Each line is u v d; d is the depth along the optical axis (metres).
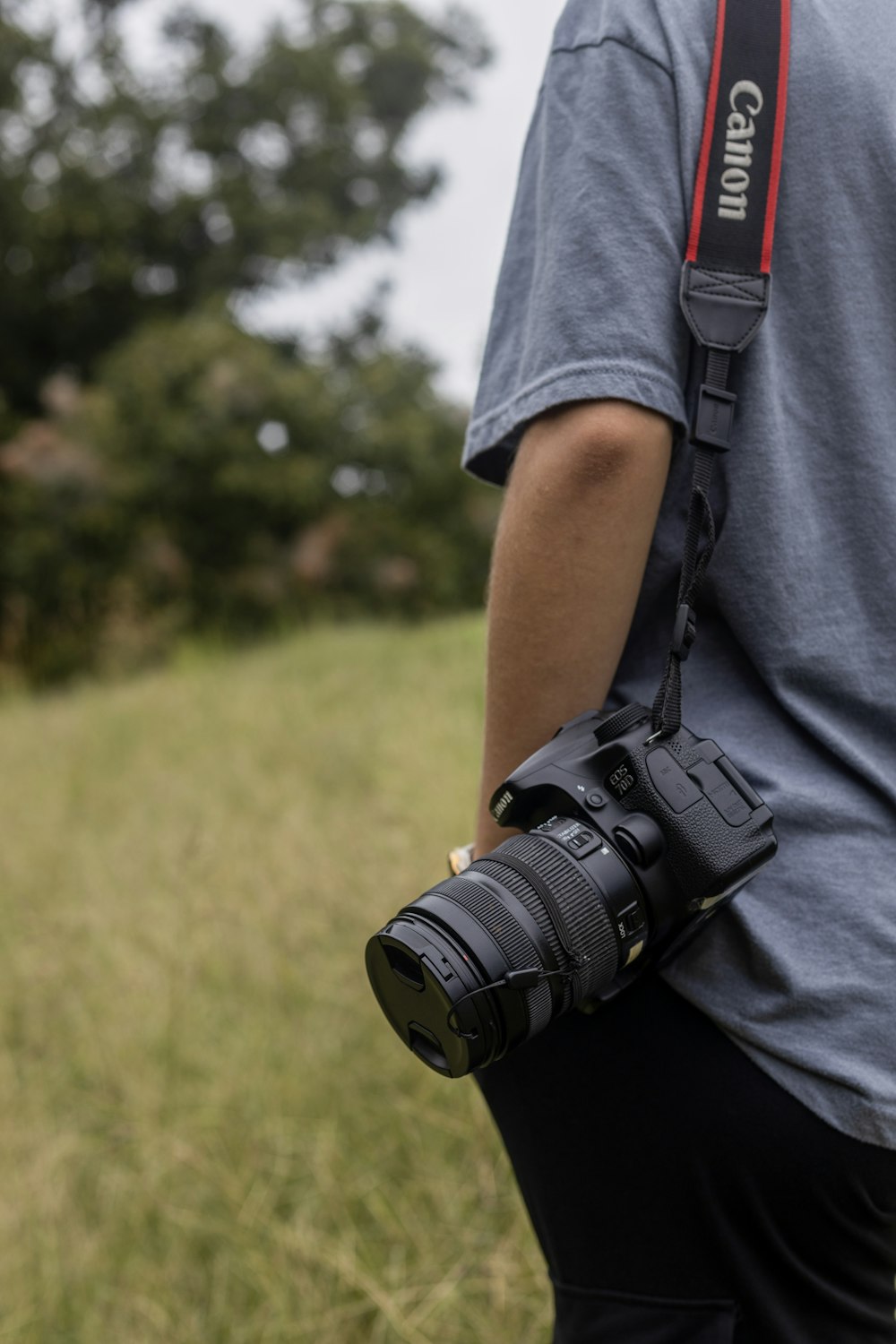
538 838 0.84
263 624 13.23
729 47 0.84
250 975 2.70
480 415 0.94
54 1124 2.31
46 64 15.36
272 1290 1.74
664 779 0.82
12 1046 2.64
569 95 0.88
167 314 15.45
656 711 0.85
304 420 13.65
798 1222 0.86
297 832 3.51
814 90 0.84
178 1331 1.74
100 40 15.70
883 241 0.84
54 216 14.66
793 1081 0.82
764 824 0.82
